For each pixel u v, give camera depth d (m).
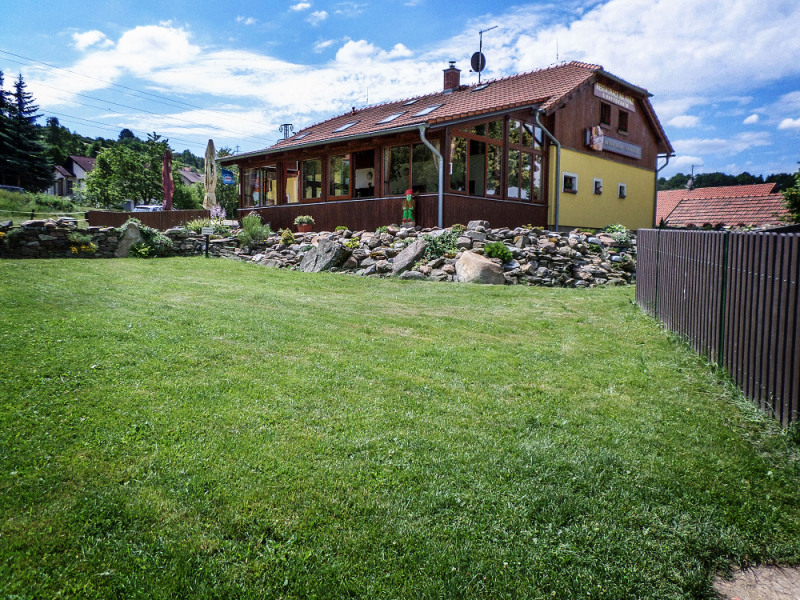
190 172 89.50
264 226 16.59
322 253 13.24
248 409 4.00
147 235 14.79
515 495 3.01
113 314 6.70
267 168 21.84
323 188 19.06
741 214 31.61
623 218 23.53
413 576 2.37
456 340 6.41
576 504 2.94
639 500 3.01
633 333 7.02
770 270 4.19
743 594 2.39
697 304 6.02
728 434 3.90
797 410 3.80
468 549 2.56
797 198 20.89
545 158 19.31
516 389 4.72
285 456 3.32
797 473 3.40
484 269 11.38
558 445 3.65
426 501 2.91
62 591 2.17
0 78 57.09
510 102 18.08
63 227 13.61
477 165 16.55
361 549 2.52
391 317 7.60
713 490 3.13
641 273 9.06
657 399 4.60
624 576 2.43
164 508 2.74
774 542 2.72
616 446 3.66
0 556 2.34
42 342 5.21
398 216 16.06
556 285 11.88
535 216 19.00
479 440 3.67
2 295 7.38
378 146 17.00
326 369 5.03
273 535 2.60
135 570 2.32
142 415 3.79
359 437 3.62
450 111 18.20
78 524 2.58
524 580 2.38
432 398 4.42
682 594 2.36
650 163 25.14
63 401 3.93
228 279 10.75
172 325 6.31
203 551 2.45
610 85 21.86
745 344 4.65
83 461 3.14
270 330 6.40
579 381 5.00
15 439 3.34
